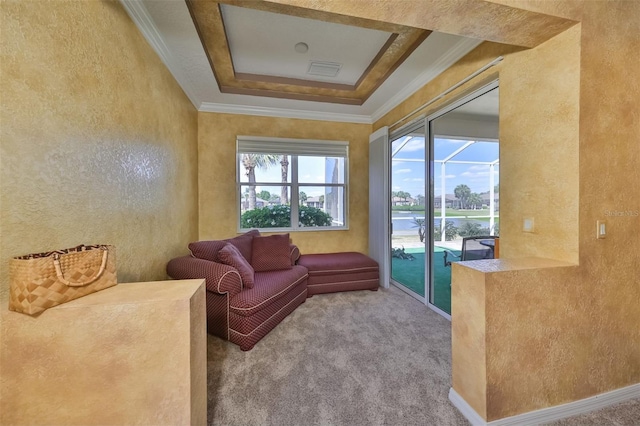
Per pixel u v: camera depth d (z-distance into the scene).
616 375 1.50
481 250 2.28
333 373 1.75
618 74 1.44
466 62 2.23
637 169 1.50
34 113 0.98
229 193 3.66
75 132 1.19
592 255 1.43
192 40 2.11
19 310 0.84
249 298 2.09
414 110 3.00
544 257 1.56
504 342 1.30
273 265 2.94
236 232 3.71
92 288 1.00
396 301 3.03
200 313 1.10
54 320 0.87
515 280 1.31
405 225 3.41
